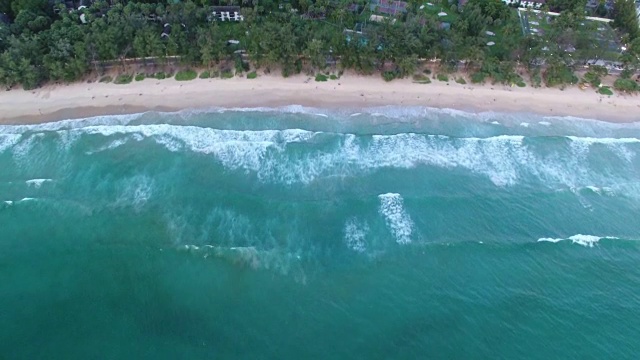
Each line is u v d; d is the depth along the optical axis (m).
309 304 41.75
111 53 62.06
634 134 62.50
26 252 45.00
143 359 37.84
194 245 45.62
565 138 59.81
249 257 44.84
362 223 48.31
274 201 50.09
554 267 45.59
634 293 43.97
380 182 52.91
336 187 52.06
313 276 43.78
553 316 41.75
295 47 63.75
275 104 62.75
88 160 54.34
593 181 54.94
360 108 63.06
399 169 54.69
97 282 42.75
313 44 63.19
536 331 40.72
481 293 43.12
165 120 59.69
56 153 55.19
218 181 52.31
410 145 57.59
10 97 61.59
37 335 39.12
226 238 46.47
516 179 54.59
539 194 52.91
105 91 62.81
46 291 42.06
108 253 44.91
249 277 43.50
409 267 44.84
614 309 42.53
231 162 54.53
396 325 40.53
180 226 47.44
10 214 48.22
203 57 63.06
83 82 63.78
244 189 51.50
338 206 49.78
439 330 40.38
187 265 44.12
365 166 54.75
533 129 61.91
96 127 58.22
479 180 54.12
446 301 42.38
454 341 39.72
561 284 44.25
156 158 54.75
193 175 52.91
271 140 57.25
